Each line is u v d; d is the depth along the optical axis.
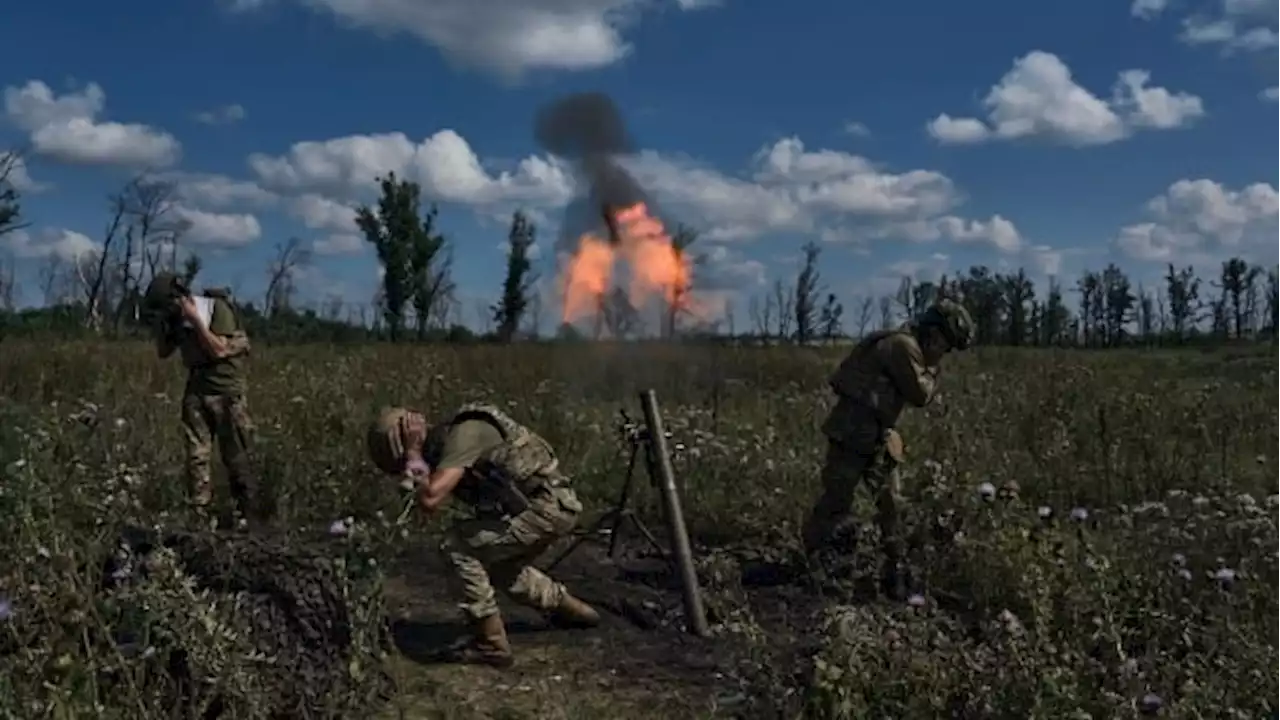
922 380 6.56
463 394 10.66
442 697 4.85
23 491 5.02
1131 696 4.28
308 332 35.09
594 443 9.19
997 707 4.18
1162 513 6.58
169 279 7.56
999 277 40.91
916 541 6.61
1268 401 12.45
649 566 7.01
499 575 5.57
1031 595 5.41
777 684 4.54
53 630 4.10
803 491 7.95
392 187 38.41
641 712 4.77
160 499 7.38
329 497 7.74
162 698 4.10
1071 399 10.59
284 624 4.66
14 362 13.03
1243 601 5.36
